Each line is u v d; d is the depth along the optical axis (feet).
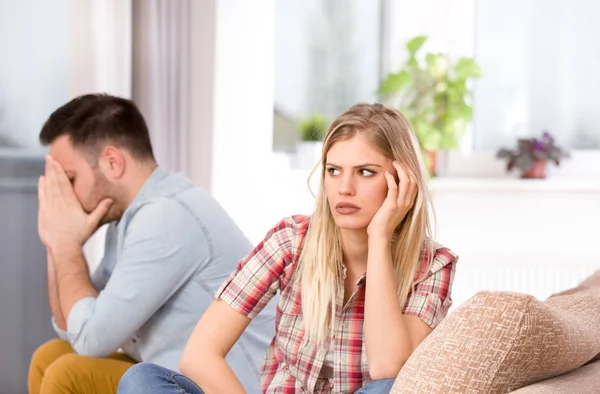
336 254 4.94
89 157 6.64
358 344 4.88
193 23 10.61
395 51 12.51
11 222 9.09
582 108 12.34
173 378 4.39
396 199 4.80
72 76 9.45
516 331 3.32
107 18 9.55
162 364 6.37
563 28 12.32
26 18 9.18
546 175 12.17
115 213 6.74
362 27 12.55
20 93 9.15
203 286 6.32
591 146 12.37
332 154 4.82
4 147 9.02
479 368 3.34
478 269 11.77
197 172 10.68
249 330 6.32
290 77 12.42
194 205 6.45
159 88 10.15
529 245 12.10
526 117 12.41
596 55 12.30
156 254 6.17
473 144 12.55
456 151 12.48
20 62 9.14
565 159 12.34
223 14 10.68
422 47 12.37
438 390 3.36
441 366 3.39
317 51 12.49
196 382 4.90
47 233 6.65
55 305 6.86
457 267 11.79
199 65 10.63
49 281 6.89
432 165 12.05
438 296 4.84
